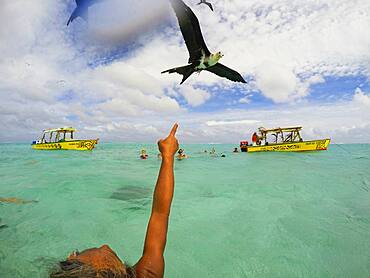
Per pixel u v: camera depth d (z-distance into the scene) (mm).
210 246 5438
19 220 6863
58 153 26750
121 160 20719
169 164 1899
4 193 9523
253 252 5160
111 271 1373
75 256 1465
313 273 4488
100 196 9273
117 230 6270
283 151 25828
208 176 13125
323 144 24953
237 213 7359
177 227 6387
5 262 4672
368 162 18578
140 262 1704
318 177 12766
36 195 9328
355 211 7484
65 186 10719
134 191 10102
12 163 18250
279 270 4602
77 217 7059
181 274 4477
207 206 8047
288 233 6027
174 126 2021
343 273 4484
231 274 4461
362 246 5387
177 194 9461
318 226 6414
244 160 20234
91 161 19875
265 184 11086
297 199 8781
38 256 4922
